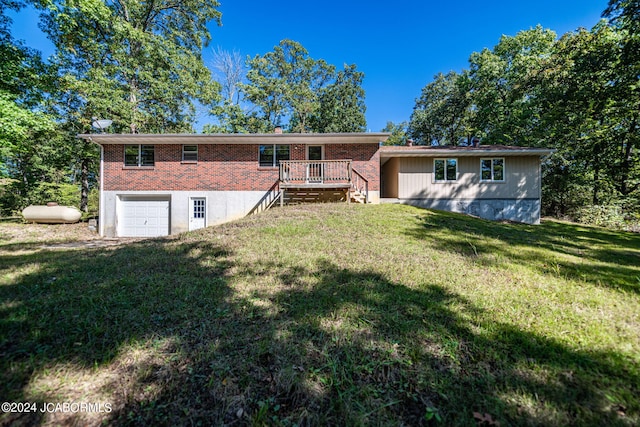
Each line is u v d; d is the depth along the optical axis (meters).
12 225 13.18
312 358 2.40
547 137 17.75
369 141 13.55
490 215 14.49
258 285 4.04
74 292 3.69
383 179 17.41
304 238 6.72
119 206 13.43
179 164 13.47
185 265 4.95
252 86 25.91
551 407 1.88
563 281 4.29
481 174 14.63
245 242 6.44
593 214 14.18
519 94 19.30
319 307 3.31
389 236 7.03
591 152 16.17
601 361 2.30
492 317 3.06
